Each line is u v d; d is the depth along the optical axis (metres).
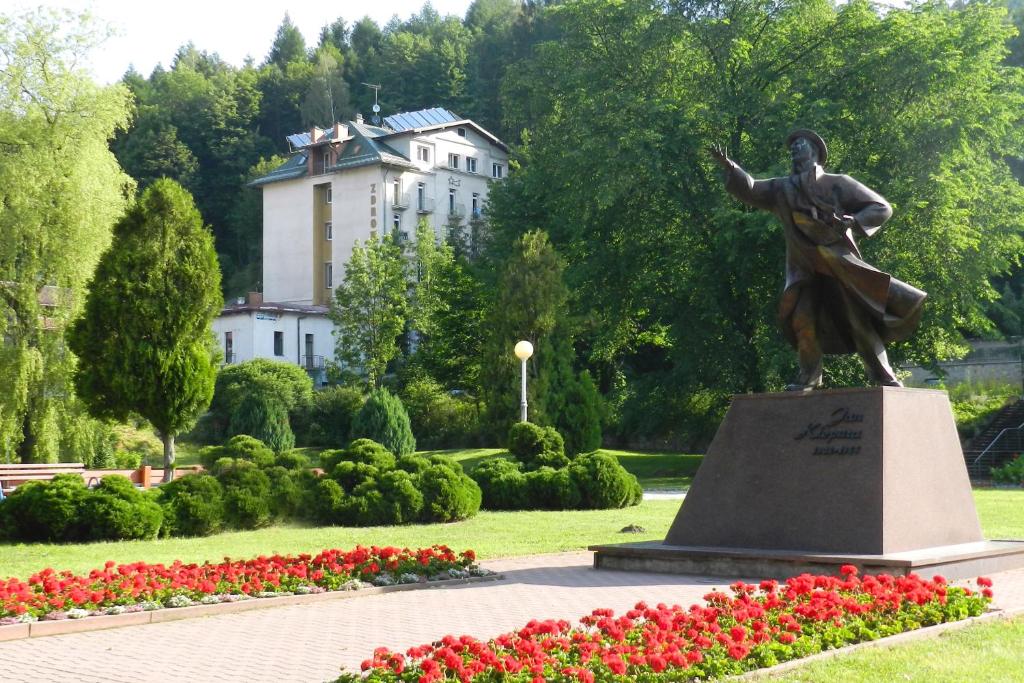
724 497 12.16
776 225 33.16
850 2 37.16
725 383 38.88
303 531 17.59
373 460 20.58
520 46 88.44
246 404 48.19
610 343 40.47
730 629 7.13
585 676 5.88
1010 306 54.16
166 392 22.86
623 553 12.20
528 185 43.47
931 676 6.40
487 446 47.53
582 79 38.59
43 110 29.94
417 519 19.25
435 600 10.05
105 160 30.78
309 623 8.86
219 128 90.75
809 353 12.32
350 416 51.69
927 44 34.72
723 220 35.44
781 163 34.50
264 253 74.19
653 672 6.14
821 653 6.99
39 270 29.55
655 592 10.26
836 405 11.61
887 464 11.16
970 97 35.38
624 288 40.59
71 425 30.09
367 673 6.45
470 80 91.94
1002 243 36.91
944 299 36.00
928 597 8.33
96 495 16.03
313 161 72.12
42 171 29.23
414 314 57.12
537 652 6.38
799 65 37.91
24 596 9.09
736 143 38.69
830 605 7.91
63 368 29.47
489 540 15.89
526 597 10.09
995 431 41.47
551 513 21.38
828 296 12.30
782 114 36.25
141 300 22.67
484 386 35.78
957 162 36.12
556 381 35.22
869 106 35.84
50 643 8.12
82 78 30.36
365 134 70.88
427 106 91.88
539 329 35.47
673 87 39.53
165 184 23.34
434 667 6.00
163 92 95.19
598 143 36.94
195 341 23.45
